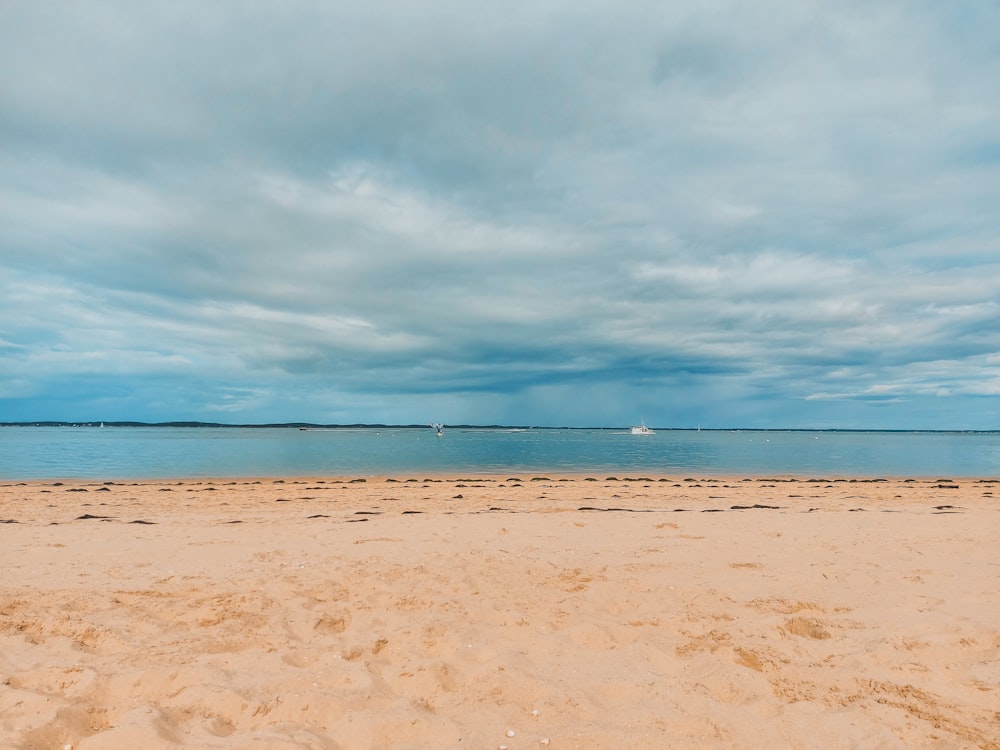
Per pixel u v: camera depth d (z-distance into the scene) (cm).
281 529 940
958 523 995
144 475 2483
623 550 775
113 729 324
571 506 1384
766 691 389
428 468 3050
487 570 666
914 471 3152
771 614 534
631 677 411
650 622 514
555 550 774
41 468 2795
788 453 5047
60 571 652
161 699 374
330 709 362
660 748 325
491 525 977
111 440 6656
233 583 609
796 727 344
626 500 1538
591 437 11906
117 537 855
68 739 324
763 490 1833
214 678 394
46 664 413
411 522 1016
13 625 485
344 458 3812
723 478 2414
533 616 527
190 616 519
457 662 433
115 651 445
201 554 743
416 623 502
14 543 802
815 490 1838
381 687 395
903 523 993
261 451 4553
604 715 359
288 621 509
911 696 380
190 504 1416
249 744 314
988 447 6962
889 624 501
